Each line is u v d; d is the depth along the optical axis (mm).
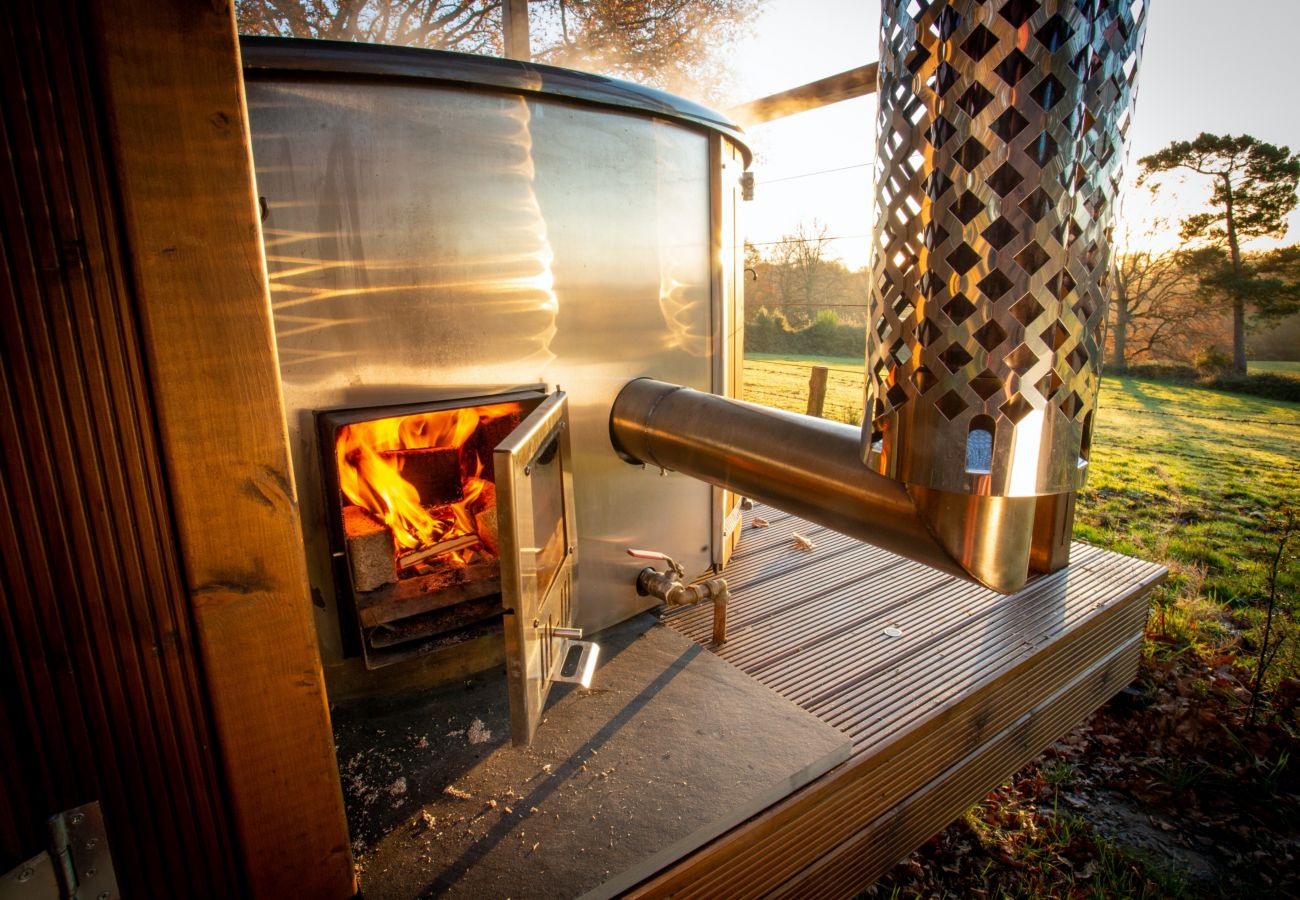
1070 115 988
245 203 1082
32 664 1042
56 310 978
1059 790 3117
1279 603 4516
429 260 2143
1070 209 1020
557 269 2408
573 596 2434
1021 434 1091
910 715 2264
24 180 931
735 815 1788
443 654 2371
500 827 1730
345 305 2035
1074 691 2979
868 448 1366
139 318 1037
